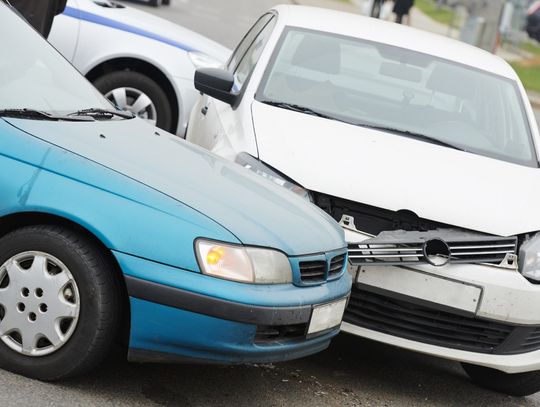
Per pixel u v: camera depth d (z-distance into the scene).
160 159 6.84
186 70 12.76
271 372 7.62
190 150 7.41
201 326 6.06
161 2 35.59
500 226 7.80
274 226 6.52
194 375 7.13
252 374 7.46
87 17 12.45
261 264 6.22
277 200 7.00
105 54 12.47
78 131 6.77
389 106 9.29
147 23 12.90
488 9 41.75
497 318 7.65
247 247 6.20
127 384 6.64
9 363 6.25
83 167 6.27
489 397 8.45
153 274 6.02
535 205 8.22
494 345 7.80
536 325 7.79
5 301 6.24
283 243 6.41
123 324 6.31
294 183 7.88
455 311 7.61
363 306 7.66
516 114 9.72
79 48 12.38
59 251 6.13
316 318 6.57
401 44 10.05
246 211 6.52
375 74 9.62
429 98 9.52
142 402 6.41
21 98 7.04
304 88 9.30
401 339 7.69
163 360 6.16
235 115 9.07
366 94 9.38
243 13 39.69
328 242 6.82
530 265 7.76
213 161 7.34
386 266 7.57
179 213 6.17
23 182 6.23
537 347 8.02
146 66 12.71
